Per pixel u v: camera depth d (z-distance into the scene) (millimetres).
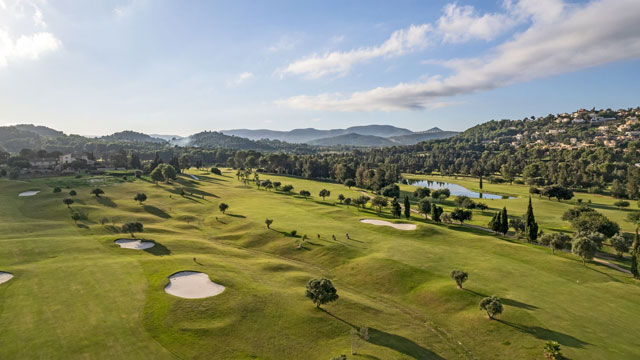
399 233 88875
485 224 111812
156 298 47281
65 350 34844
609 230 90250
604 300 53438
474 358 39625
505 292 55188
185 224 100188
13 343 35531
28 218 95250
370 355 37656
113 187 146625
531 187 178875
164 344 37188
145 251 69875
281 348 38562
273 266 65812
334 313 47750
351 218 107375
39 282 51219
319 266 69750
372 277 62469
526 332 43969
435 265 66500
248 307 46625
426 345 41719
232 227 95938
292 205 129000
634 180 175250
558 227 107188
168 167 167000
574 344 41094
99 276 54188
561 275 63781
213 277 55438
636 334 43844
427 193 163000
